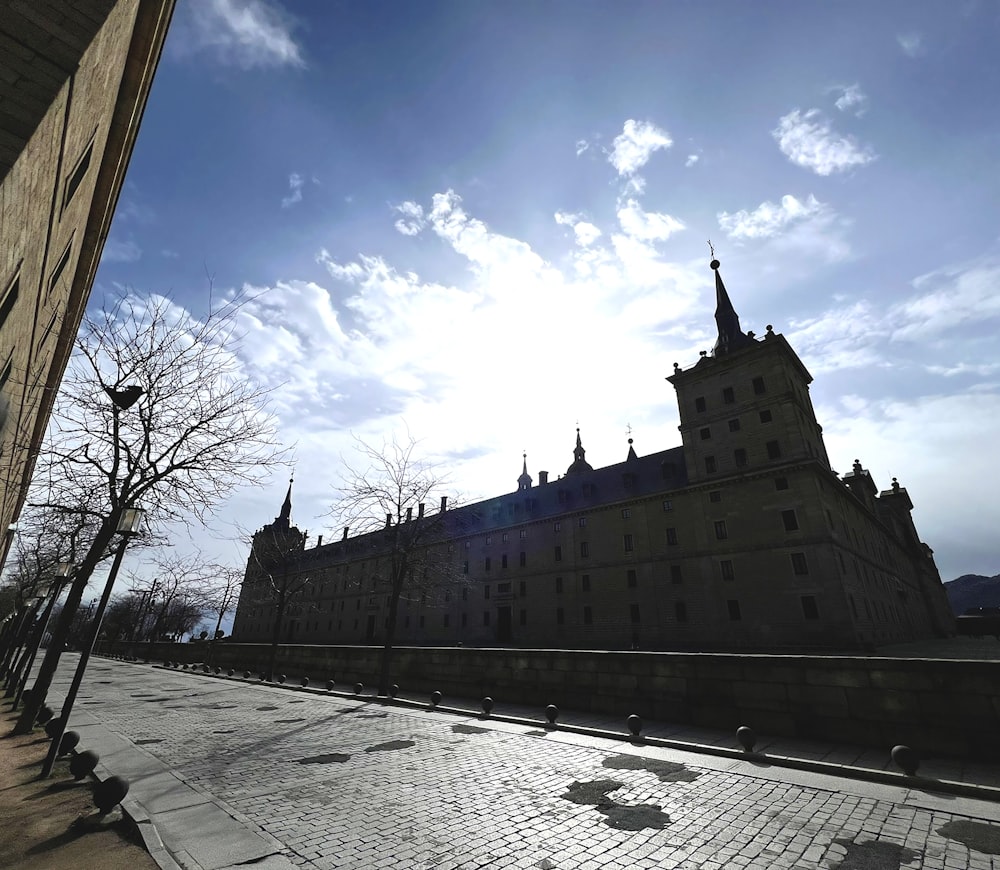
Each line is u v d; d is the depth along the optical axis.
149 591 37.34
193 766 7.98
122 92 5.93
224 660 33.50
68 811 5.81
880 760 7.73
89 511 9.73
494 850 4.85
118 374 8.98
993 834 4.97
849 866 4.46
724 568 43.50
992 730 7.47
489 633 59.31
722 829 5.30
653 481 52.66
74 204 5.60
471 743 9.51
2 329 4.07
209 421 9.98
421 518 21.55
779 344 45.66
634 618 47.81
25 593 20.52
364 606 74.94
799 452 42.06
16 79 3.32
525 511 62.22
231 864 4.52
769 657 9.91
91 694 18.06
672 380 52.75
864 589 44.34
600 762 7.99
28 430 7.55
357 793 6.57
